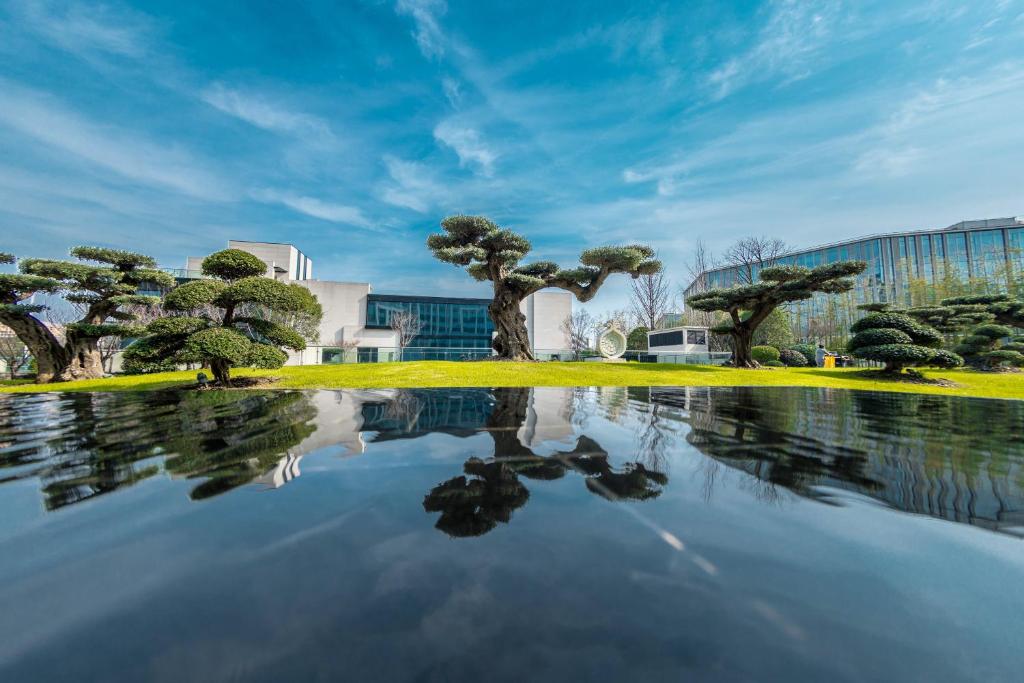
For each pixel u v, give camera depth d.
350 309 29.77
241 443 3.16
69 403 6.17
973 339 16.47
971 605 1.06
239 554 1.33
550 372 11.93
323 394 7.37
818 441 3.34
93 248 13.64
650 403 6.02
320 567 1.24
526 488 2.05
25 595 1.09
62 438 3.39
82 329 13.27
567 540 1.44
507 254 15.26
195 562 1.27
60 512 1.72
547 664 0.83
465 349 27.52
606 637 0.92
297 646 0.90
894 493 2.02
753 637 0.93
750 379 11.61
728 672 0.82
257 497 1.91
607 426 3.99
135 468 2.43
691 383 10.53
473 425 4.01
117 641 0.92
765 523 1.62
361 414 4.77
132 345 9.16
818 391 8.63
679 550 1.37
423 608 1.02
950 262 29.73
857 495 1.99
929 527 1.61
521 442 3.21
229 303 9.84
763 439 3.40
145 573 1.20
